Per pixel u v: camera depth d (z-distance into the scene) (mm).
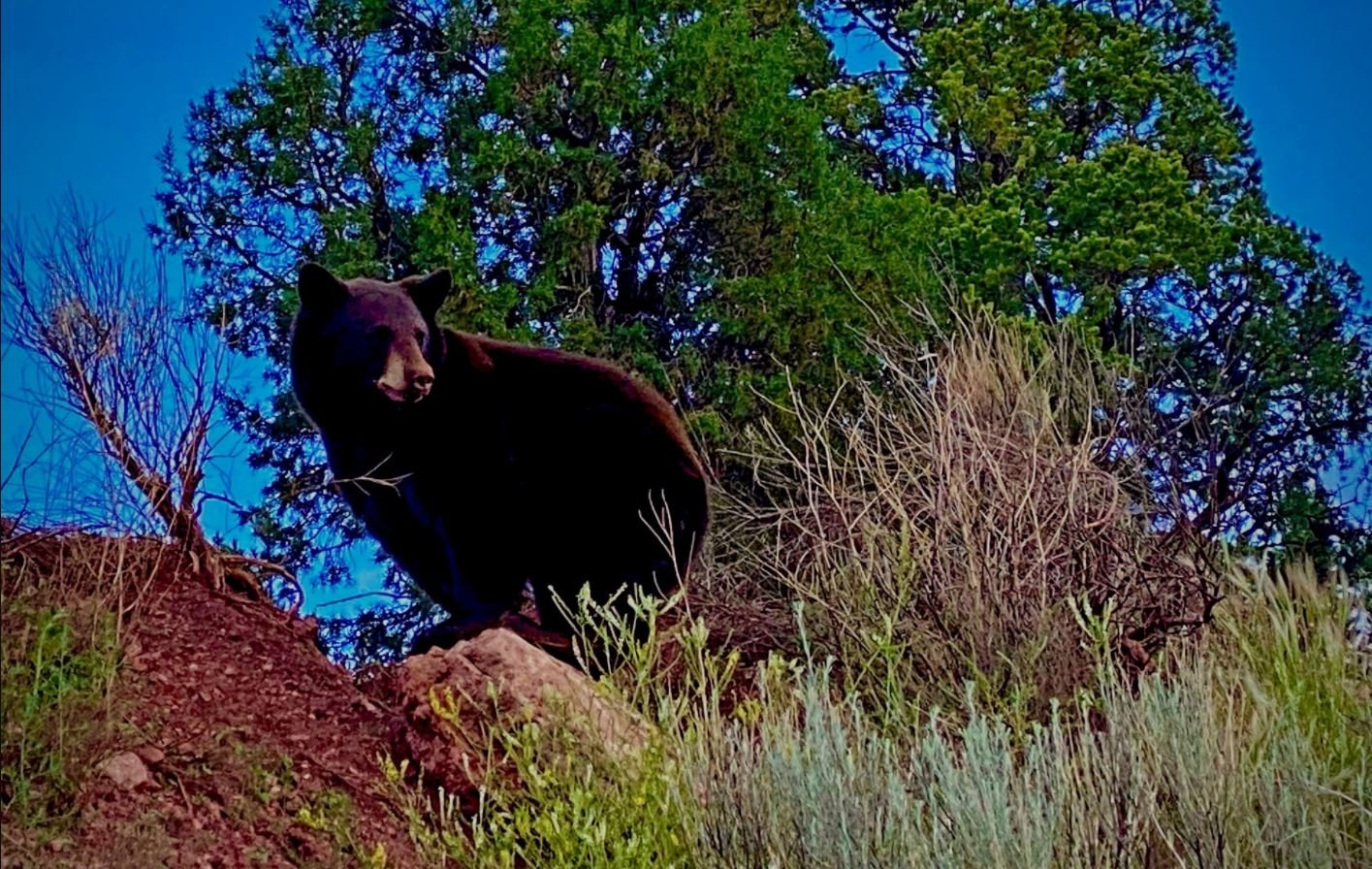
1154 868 6246
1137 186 21047
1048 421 8258
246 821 5766
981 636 7594
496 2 17594
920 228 17562
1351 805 6617
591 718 6281
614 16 17406
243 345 16281
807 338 15578
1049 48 23281
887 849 5812
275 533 12664
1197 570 7961
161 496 6719
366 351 7445
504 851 5711
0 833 5086
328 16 18453
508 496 7668
